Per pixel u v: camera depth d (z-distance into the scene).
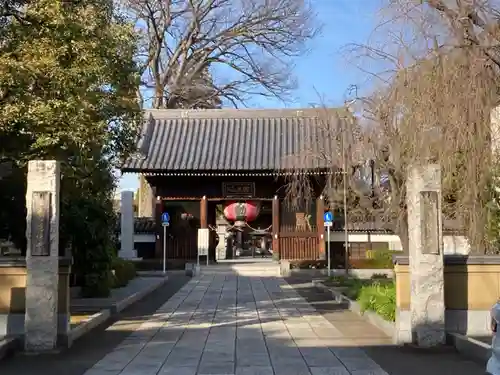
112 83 12.83
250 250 47.69
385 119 14.38
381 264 30.48
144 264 33.16
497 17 11.04
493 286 10.99
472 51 10.87
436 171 10.65
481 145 10.79
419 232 10.57
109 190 18.53
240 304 17.95
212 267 32.62
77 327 11.97
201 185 34.84
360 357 9.76
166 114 37.59
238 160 33.78
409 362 9.31
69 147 12.10
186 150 34.88
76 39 11.40
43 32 11.27
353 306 15.98
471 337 10.36
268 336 11.98
